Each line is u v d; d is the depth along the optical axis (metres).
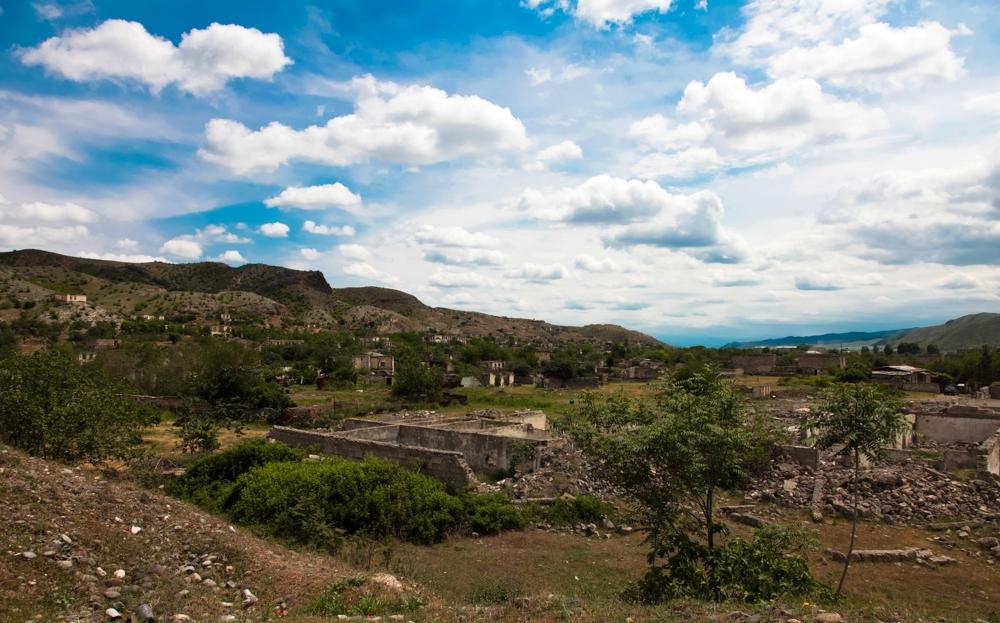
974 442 30.27
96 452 17.80
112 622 7.35
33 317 114.31
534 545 15.97
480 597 11.20
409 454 21.22
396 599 9.41
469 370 88.38
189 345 63.06
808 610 8.70
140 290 173.12
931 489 18.86
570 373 80.56
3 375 16.56
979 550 15.20
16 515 9.20
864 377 68.50
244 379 51.47
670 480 11.83
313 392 66.44
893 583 12.98
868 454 12.11
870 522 17.58
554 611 9.14
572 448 23.39
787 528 11.29
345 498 16.16
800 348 139.50
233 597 9.20
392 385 67.69
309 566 11.20
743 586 10.09
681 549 11.23
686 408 11.76
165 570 9.33
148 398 51.59
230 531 12.20
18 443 16.17
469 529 16.81
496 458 24.19
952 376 73.25
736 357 89.38
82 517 10.02
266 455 20.06
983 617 10.76
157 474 21.42
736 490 20.92
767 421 13.20
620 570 14.02
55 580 8.00
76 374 18.33
